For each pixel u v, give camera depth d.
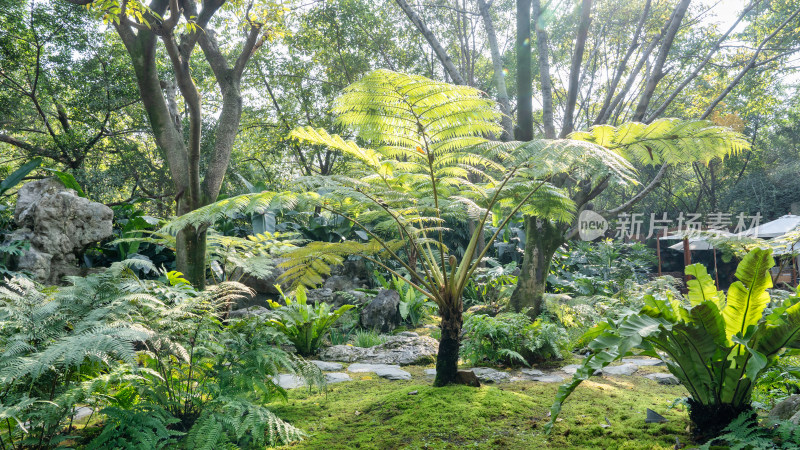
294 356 3.60
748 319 2.79
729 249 4.40
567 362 5.48
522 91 6.63
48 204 5.99
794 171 20.64
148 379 2.99
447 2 16.03
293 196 3.46
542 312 7.27
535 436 3.03
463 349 5.47
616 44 15.17
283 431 2.87
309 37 17.23
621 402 3.73
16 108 14.52
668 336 2.77
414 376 4.88
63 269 6.07
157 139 5.82
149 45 5.47
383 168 3.86
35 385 2.58
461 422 3.22
